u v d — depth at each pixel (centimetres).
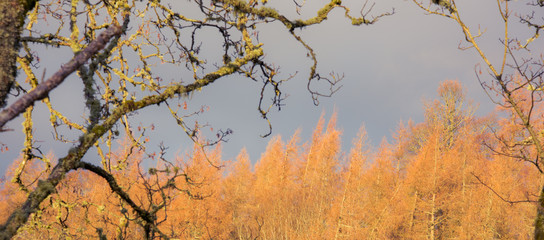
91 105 196
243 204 3028
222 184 3067
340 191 3177
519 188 2156
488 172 2555
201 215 1739
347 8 286
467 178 2719
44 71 125
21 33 169
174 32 317
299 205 3206
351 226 2495
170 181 345
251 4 275
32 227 367
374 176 2942
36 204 160
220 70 244
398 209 2661
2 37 161
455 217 2600
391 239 2675
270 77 282
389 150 3275
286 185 3438
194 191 1147
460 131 3244
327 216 2778
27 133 324
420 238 2578
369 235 2486
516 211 2164
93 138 183
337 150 3441
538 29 330
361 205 2689
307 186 3434
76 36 216
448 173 2783
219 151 2533
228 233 2453
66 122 320
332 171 3378
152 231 290
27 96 122
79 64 128
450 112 3369
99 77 349
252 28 273
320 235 2541
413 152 3584
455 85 3428
